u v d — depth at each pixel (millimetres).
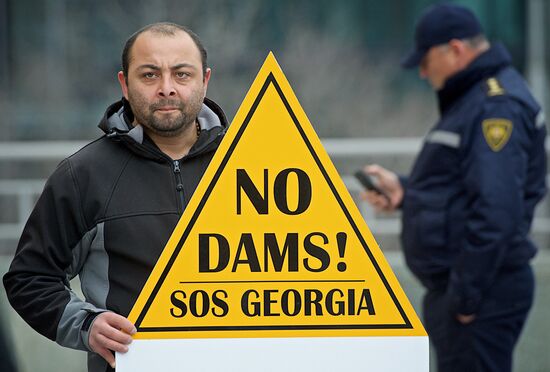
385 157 28656
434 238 14586
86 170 10094
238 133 9305
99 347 9328
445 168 14484
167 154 10312
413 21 53219
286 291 9258
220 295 9227
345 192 9305
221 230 9258
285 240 9281
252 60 50719
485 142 14023
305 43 52094
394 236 24594
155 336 9188
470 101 14352
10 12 52750
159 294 9195
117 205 10031
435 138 14594
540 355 19438
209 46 50125
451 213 14477
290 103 9336
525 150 14203
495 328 14477
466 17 14711
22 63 52750
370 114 51281
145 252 9953
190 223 9242
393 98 52031
